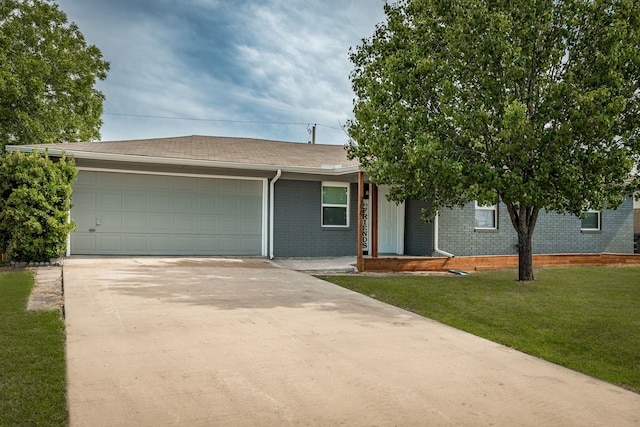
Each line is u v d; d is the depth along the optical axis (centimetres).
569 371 491
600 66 841
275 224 1407
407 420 358
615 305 797
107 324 586
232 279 959
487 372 475
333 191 1483
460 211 1439
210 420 345
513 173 863
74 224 1125
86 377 416
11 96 2034
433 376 455
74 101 2383
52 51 2230
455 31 894
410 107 955
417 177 866
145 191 1309
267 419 350
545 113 873
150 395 385
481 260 1303
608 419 374
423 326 659
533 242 1548
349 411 370
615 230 1692
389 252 1526
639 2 862
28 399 364
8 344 490
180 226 1343
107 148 1288
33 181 1060
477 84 953
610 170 870
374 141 949
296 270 1155
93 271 981
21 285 819
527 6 888
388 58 935
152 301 720
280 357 491
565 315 727
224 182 1384
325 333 593
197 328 585
